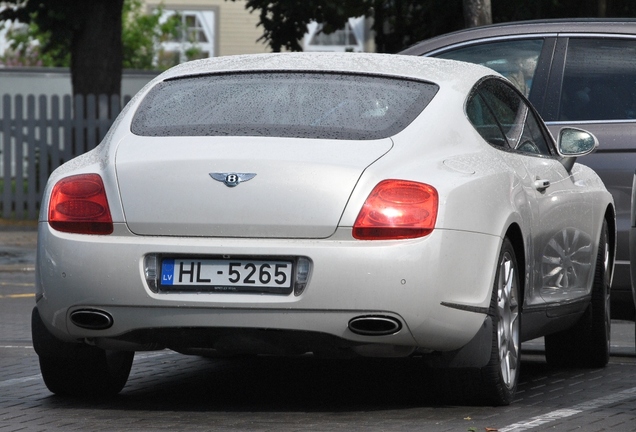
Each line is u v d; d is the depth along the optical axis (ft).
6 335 74.02
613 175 69.15
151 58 284.82
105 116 169.07
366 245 43.70
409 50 73.61
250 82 50.19
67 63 281.13
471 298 45.65
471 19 118.42
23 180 168.04
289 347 45.16
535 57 72.02
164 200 44.93
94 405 49.75
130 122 48.73
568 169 59.62
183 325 44.62
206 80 50.88
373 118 47.52
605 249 62.90
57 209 46.16
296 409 48.57
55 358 49.70
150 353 66.18
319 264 43.52
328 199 44.01
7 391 53.42
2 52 292.20
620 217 69.31
